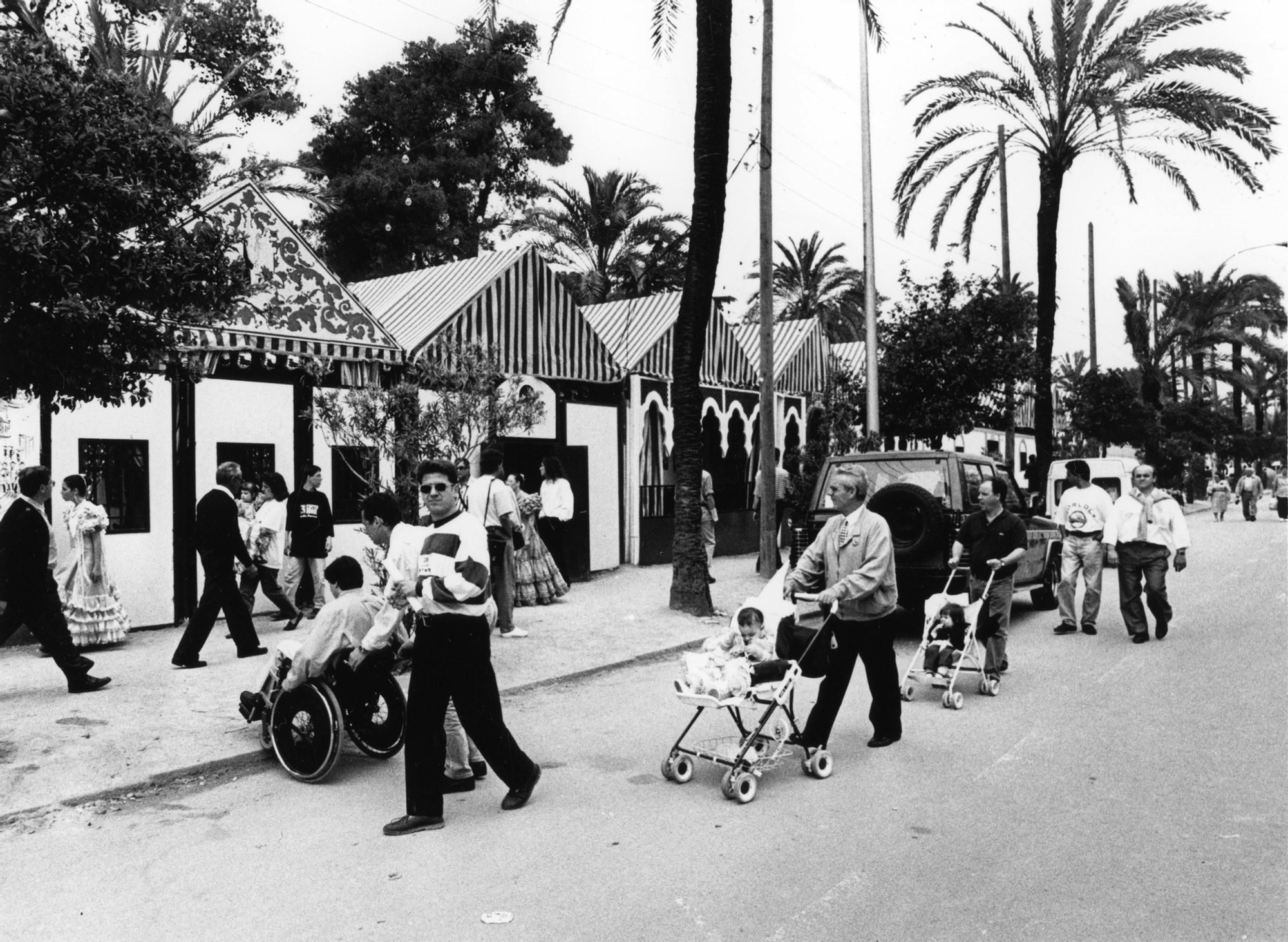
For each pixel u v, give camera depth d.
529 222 33.00
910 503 9.84
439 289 14.11
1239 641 10.11
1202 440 43.34
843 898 4.22
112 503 10.23
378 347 12.16
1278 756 6.14
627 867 4.61
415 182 29.78
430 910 4.18
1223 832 4.90
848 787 5.79
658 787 5.85
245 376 11.16
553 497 12.89
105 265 5.96
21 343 5.73
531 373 14.38
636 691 8.48
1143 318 40.16
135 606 10.29
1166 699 7.74
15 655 9.12
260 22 21.02
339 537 12.06
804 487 16.33
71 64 6.33
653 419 17.12
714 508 15.61
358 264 30.67
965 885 4.33
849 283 38.00
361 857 4.79
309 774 5.96
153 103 6.65
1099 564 10.96
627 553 16.66
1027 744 6.62
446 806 5.56
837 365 22.50
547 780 6.00
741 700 5.64
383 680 6.41
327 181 28.30
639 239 33.91
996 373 17.55
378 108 30.72
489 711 5.37
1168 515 10.32
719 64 11.55
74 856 4.91
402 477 8.83
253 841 5.05
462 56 30.81
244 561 8.94
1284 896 4.15
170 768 6.01
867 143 16.61
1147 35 19.25
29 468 7.61
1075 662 9.39
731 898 4.25
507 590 10.27
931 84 20.84
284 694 6.07
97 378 6.17
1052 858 4.62
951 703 7.68
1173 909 4.05
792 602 6.56
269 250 11.14
